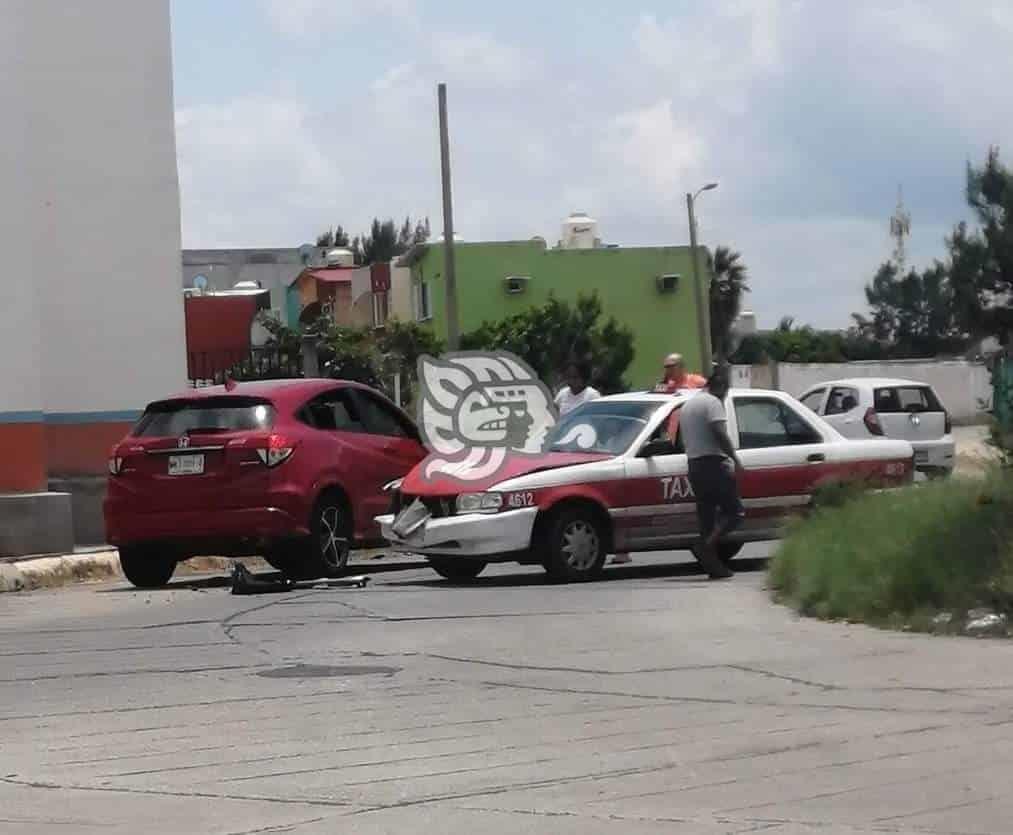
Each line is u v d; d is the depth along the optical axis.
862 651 11.63
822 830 7.06
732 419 18.42
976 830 7.05
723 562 18.97
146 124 24.41
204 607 16.11
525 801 7.69
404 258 73.06
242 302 41.38
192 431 18.28
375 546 19.53
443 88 41.41
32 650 13.12
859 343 92.69
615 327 65.56
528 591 16.16
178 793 8.02
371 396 20.00
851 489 17.25
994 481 13.73
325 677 11.27
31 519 21.30
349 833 7.19
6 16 21.64
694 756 8.53
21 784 8.30
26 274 21.67
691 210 61.56
